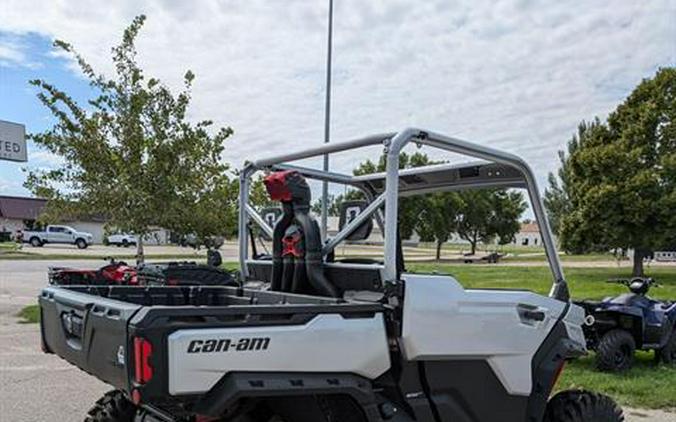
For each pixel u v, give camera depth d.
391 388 3.43
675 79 28.14
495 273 21.61
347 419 3.28
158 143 12.48
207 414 2.82
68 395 7.04
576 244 29.20
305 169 4.67
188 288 4.61
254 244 4.71
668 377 7.99
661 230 27.27
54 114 12.41
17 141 17.77
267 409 3.29
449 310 3.53
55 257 37.38
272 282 4.18
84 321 3.24
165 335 2.73
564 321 4.12
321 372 3.10
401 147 3.51
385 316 3.35
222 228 13.00
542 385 3.94
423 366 3.51
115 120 12.58
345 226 4.04
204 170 12.94
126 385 2.78
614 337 8.27
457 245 49.50
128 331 2.77
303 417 3.29
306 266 3.90
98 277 9.38
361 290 3.66
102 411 4.21
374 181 4.80
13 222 67.19
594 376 8.00
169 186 12.41
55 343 3.70
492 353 3.71
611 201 27.59
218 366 2.82
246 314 2.93
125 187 12.30
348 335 3.19
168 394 2.71
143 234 12.73
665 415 6.50
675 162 27.12
